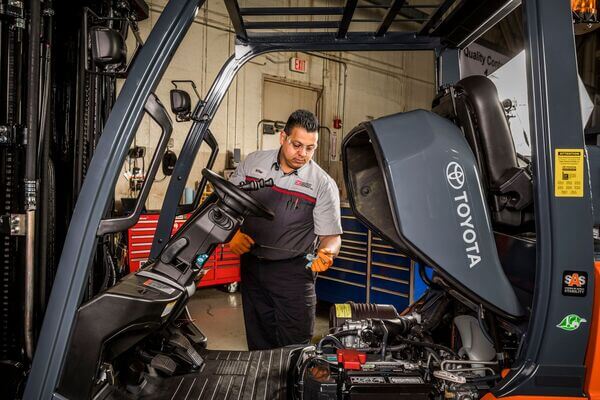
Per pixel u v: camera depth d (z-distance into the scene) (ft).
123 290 4.47
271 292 7.57
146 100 4.15
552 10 3.89
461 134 4.40
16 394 5.11
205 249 4.94
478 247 4.14
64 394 4.14
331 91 22.43
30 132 5.03
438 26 6.41
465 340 4.96
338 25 6.44
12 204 5.21
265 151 7.87
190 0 4.15
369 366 4.58
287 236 7.48
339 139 22.93
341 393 4.30
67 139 6.77
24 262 5.16
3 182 5.18
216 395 5.26
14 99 5.17
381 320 5.49
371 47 6.91
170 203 7.04
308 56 21.31
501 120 4.64
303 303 7.64
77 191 6.59
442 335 6.17
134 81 4.13
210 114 7.06
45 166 5.41
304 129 6.69
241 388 5.42
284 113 21.36
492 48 15.29
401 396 4.14
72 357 4.15
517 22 15.85
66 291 4.09
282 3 19.60
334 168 22.85
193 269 4.99
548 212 3.88
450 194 4.10
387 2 21.27
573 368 3.88
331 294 14.62
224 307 15.15
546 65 3.87
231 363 6.13
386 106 24.94
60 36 6.62
